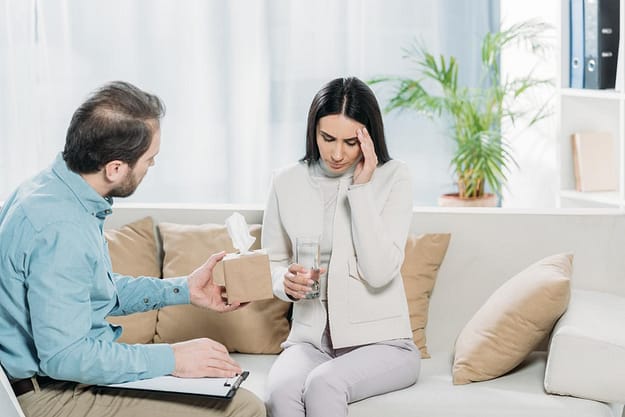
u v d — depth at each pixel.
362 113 2.72
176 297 2.56
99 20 5.22
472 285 3.11
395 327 2.75
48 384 2.29
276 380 2.61
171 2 5.28
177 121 5.38
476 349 2.71
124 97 2.22
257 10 5.32
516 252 3.10
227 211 3.23
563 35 4.20
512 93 5.05
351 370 2.57
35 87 5.20
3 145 5.21
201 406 2.28
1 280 2.18
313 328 2.80
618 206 4.09
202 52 5.33
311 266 2.67
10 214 2.19
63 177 2.22
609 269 3.08
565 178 4.32
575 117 4.29
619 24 4.06
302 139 5.45
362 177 2.74
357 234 2.71
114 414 2.26
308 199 2.88
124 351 2.22
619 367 2.50
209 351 2.32
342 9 5.36
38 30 5.17
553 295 2.63
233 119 5.40
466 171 4.87
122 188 2.28
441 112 5.29
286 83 5.40
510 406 2.53
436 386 2.70
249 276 2.54
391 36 5.41
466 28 5.42
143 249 3.14
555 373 2.56
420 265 3.04
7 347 2.21
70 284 2.14
